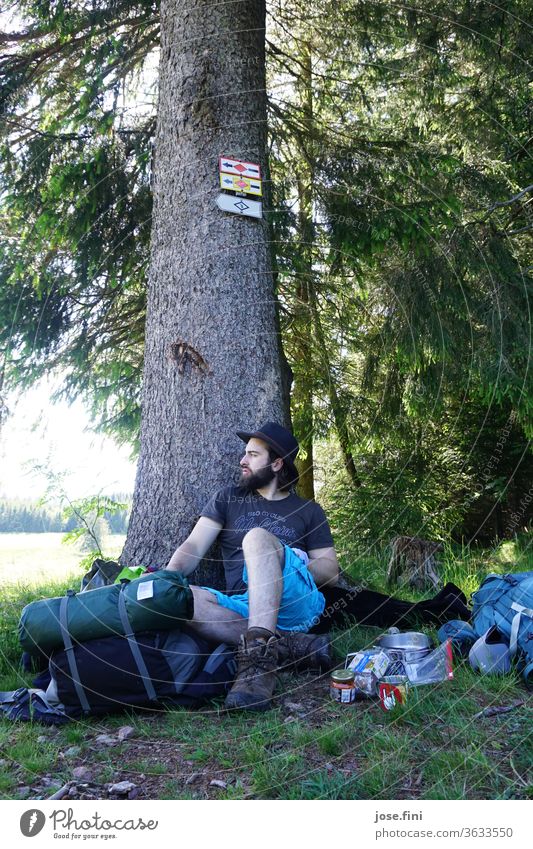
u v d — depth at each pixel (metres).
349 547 5.25
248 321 3.15
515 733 1.85
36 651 2.10
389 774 1.65
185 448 3.04
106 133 4.36
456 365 4.94
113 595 2.10
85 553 4.35
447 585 2.90
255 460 2.70
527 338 4.58
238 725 1.97
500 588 2.45
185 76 3.21
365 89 5.01
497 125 5.32
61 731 2.01
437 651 2.25
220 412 3.06
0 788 1.67
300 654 2.33
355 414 5.90
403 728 1.91
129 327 5.28
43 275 4.74
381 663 2.20
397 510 5.66
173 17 3.28
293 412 5.76
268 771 1.68
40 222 4.28
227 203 3.17
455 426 6.98
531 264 5.55
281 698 2.16
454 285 4.68
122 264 4.73
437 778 1.64
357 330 5.77
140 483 3.13
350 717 1.99
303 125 4.75
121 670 2.04
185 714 2.05
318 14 4.79
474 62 5.16
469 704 2.04
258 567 2.28
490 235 4.71
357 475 6.74
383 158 4.34
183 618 2.13
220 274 3.12
